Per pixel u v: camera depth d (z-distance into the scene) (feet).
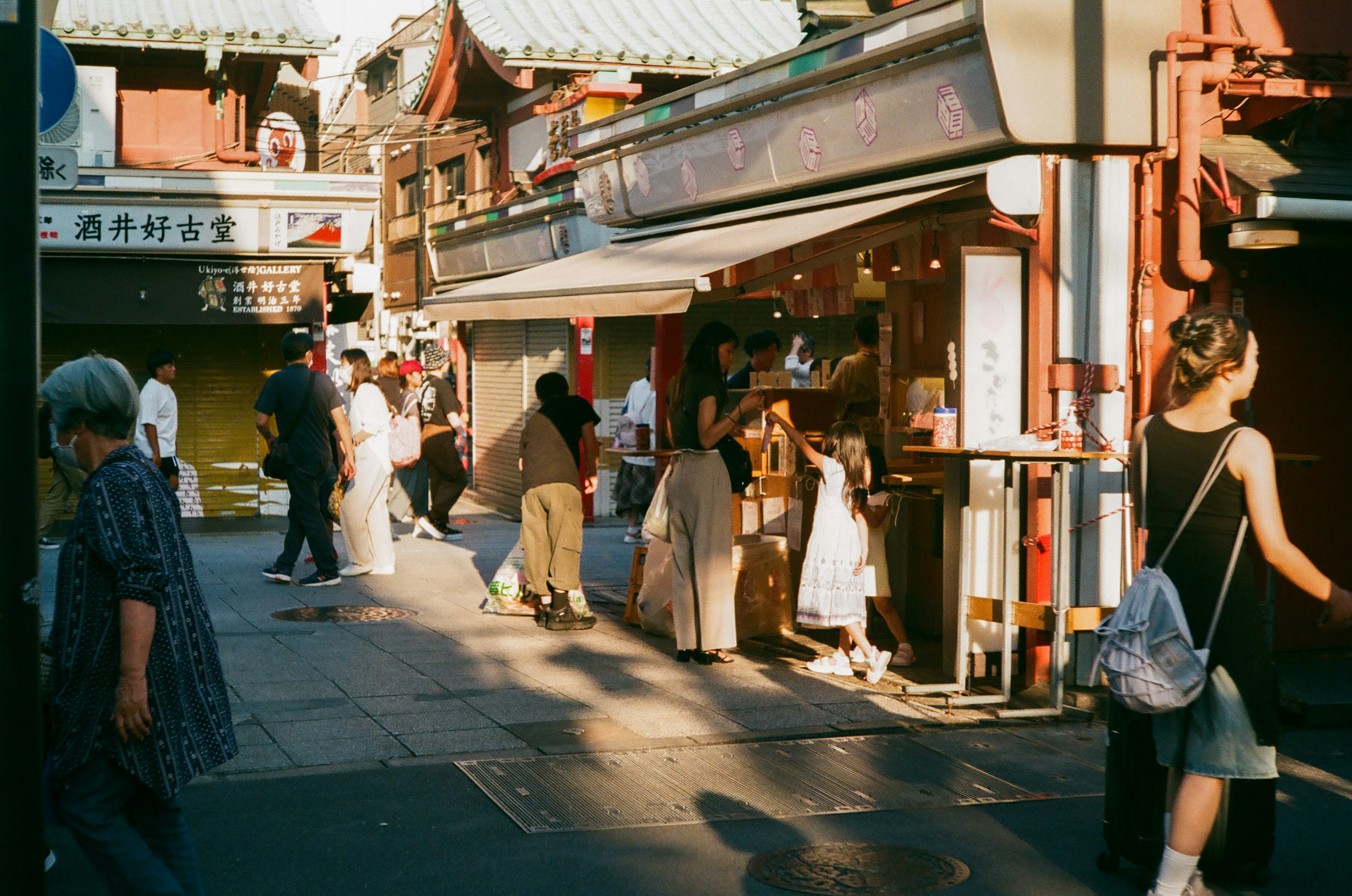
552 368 56.08
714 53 54.03
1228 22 23.88
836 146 27.63
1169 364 24.08
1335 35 25.41
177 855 12.62
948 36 23.43
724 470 26.71
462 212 77.15
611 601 34.73
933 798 18.34
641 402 46.70
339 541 47.24
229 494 52.75
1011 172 22.81
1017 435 24.00
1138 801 15.12
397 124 80.59
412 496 48.01
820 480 27.61
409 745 20.40
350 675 25.05
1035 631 24.40
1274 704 13.76
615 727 21.67
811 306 37.42
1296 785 19.36
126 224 47.29
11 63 10.73
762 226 29.76
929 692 23.34
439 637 28.89
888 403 31.53
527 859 15.78
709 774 19.29
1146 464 14.28
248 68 55.47
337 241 49.29
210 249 48.16
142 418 40.86
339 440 36.06
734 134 31.01
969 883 15.25
